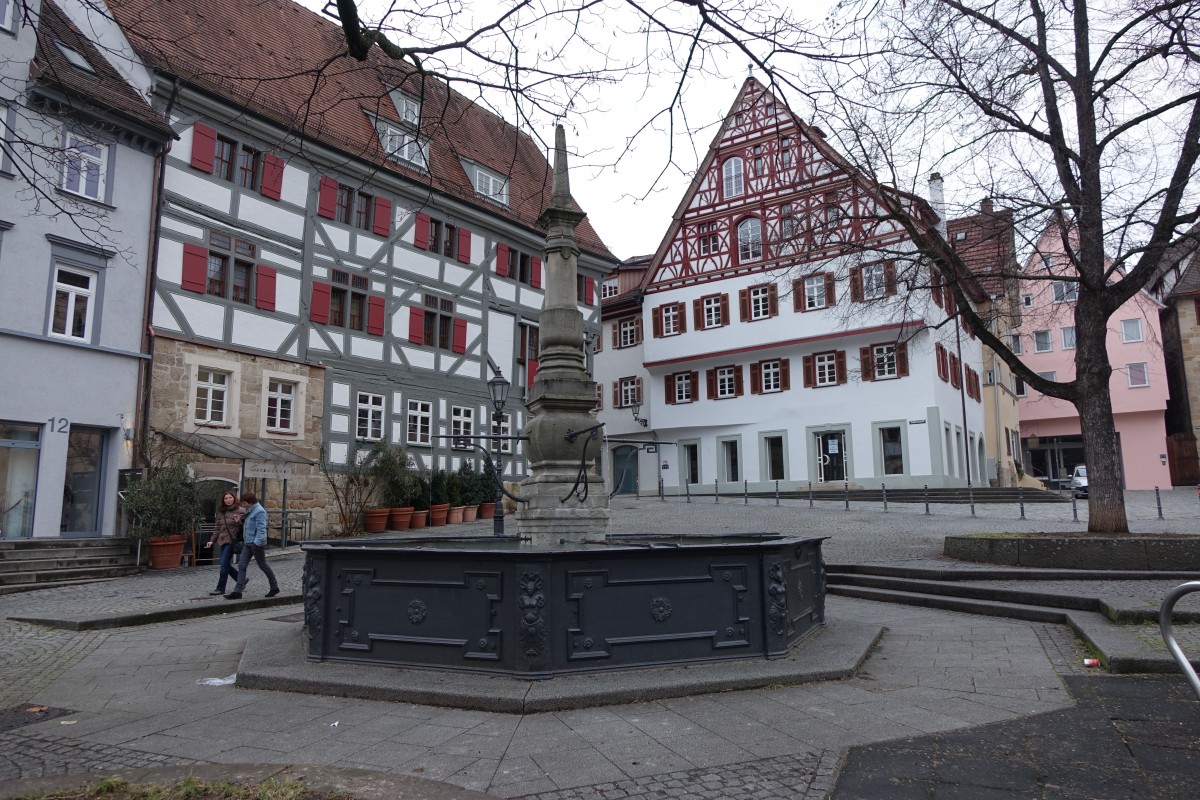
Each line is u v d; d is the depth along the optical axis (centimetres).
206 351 1941
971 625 866
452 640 618
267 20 2284
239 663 692
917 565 1168
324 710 558
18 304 1605
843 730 493
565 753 456
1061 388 1202
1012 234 1180
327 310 2258
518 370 2927
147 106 1856
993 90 1119
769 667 627
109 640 888
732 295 3588
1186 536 1077
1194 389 4078
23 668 745
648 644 620
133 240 1816
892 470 3200
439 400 2594
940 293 1395
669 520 2202
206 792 381
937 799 380
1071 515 2089
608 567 616
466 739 484
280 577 1469
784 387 3450
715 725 506
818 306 3347
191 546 1717
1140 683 583
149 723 538
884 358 1537
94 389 1720
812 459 3356
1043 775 407
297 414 2159
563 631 598
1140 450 4228
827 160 1232
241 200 2056
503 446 2839
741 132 3578
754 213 3522
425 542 959
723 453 3625
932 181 1217
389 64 547
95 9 605
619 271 4372
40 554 1516
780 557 694
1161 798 375
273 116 2055
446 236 2688
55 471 1644
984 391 4125
